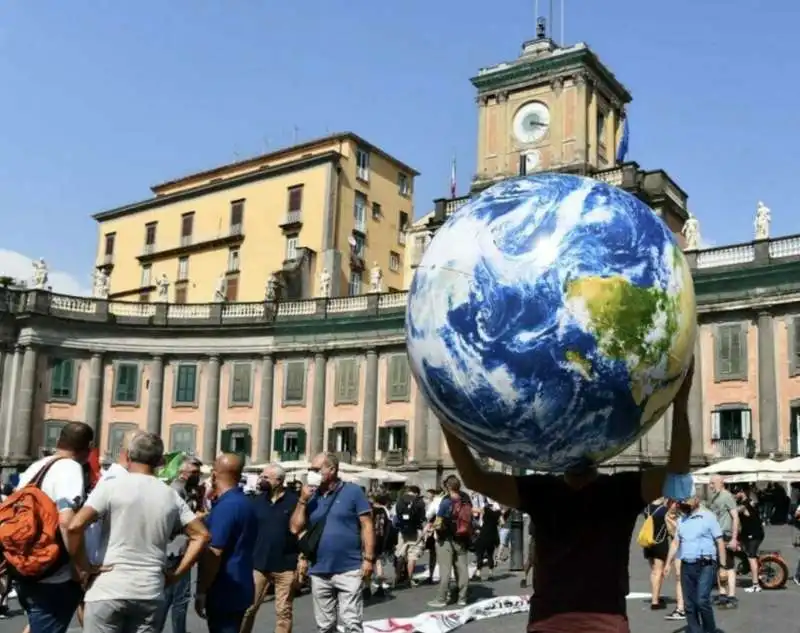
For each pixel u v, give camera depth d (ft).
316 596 32.12
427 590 61.41
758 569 59.00
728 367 132.98
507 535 88.74
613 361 13.93
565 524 15.69
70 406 168.76
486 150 173.88
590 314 13.91
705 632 39.06
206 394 172.55
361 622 32.14
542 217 14.70
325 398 166.50
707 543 39.11
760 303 130.52
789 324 128.77
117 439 170.60
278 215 198.18
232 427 170.19
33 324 165.99
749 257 133.69
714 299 134.72
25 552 23.57
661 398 14.70
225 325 172.24
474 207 15.60
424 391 15.69
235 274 201.36
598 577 15.33
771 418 127.34
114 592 21.90
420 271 15.60
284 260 193.98
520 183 15.69
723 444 130.11
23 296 167.73
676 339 14.52
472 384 14.40
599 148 170.30
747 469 108.58
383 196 209.56
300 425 166.61
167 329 173.78
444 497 54.75
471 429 15.02
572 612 15.19
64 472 24.90
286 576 34.55
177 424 172.24
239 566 27.04
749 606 51.31
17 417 163.63
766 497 112.98
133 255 221.66
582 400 14.07
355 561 32.04
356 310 166.91
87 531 25.04
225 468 28.04
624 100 180.04
